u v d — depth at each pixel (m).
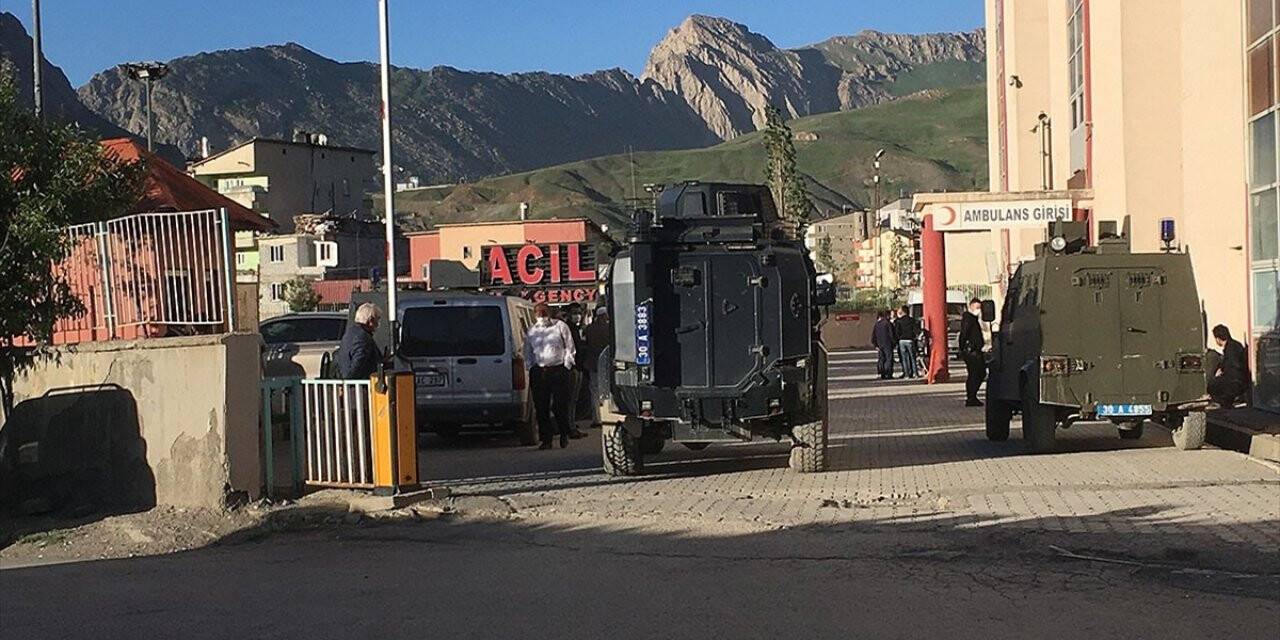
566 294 39.50
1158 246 25.62
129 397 12.78
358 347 12.91
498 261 40.53
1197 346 15.81
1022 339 16.72
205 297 12.61
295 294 60.09
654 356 14.21
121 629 7.64
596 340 22.22
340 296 63.44
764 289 14.27
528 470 15.88
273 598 8.46
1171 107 25.67
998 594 8.09
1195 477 13.12
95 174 14.82
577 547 10.12
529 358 18.77
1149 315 15.85
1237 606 7.66
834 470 14.82
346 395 12.35
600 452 18.17
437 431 21.27
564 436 19.00
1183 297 15.88
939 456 16.17
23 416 13.82
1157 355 15.82
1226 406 20.19
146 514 12.04
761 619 7.50
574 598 8.18
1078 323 15.88
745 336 14.24
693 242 14.30
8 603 8.58
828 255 111.31
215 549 10.86
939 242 32.47
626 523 11.05
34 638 7.46
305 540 10.95
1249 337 20.47
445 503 11.93
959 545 9.76
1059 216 28.61
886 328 35.69
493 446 19.58
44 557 10.80
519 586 8.62
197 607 8.24
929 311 32.62
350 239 72.56
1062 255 16.00
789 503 11.91
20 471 13.84
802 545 9.93
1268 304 19.64
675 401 14.18
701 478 14.20
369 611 7.93
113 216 14.87
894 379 35.41
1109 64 26.78
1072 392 15.82
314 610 8.02
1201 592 8.06
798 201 61.25
